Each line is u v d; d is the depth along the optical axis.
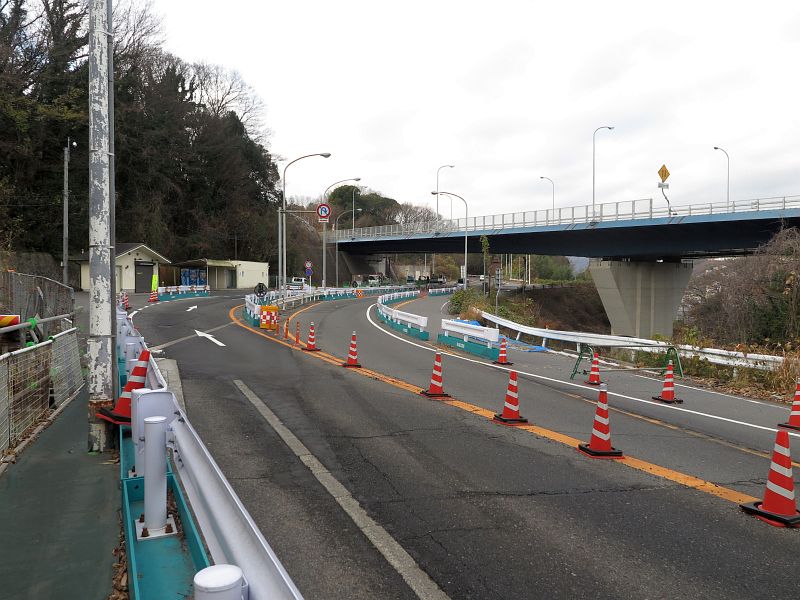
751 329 23.97
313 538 4.90
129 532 4.23
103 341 6.98
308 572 4.33
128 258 49.81
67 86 41.28
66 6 41.41
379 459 7.15
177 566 3.82
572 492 6.13
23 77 39.66
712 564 4.54
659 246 47.06
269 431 8.46
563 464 7.12
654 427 9.39
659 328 54.47
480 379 14.01
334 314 35.47
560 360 18.83
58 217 43.38
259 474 6.51
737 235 40.84
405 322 26.58
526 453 7.58
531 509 5.62
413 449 7.64
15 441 7.34
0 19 39.22
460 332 21.00
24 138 38.97
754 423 10.01
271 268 79.00
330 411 9.88
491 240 57.44
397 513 5.47
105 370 7.02
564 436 8.55
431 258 139.88
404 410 10.08
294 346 19.86
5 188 38.25
